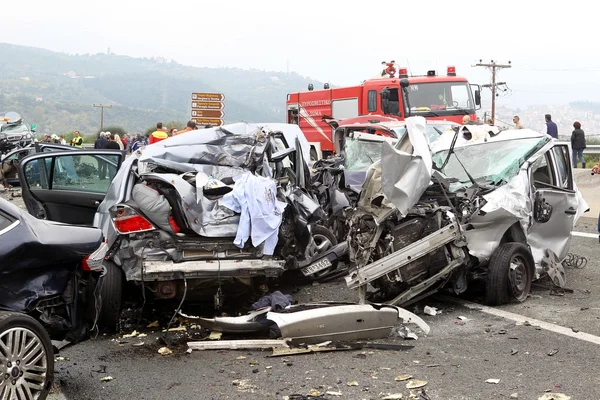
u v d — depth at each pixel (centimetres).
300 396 506
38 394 486
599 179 1967
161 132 1627
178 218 702
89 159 914
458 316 732
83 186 909
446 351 610
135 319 741
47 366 492
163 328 715
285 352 609
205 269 696
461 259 743
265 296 740
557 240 870
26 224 521
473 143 879
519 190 796
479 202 762
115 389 535
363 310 644
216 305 718
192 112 2262
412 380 534
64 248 532
